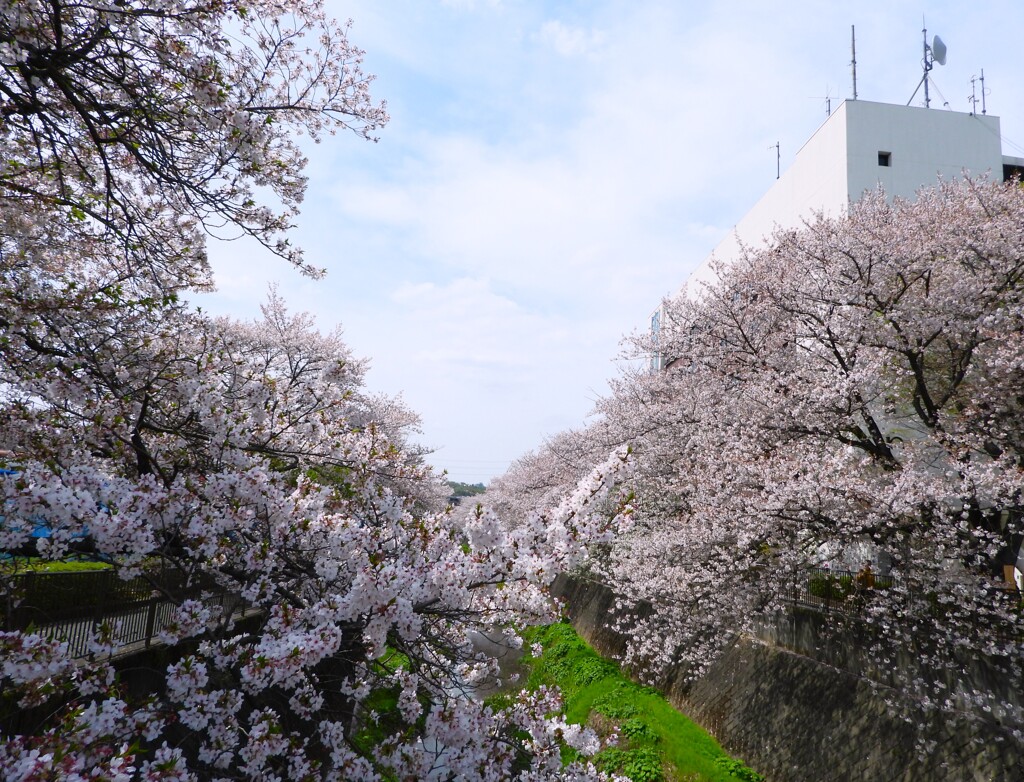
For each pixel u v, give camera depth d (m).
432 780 5.00
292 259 7.16
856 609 10.76
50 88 5.95
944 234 10.88
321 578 5.57
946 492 8.41
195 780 3.77
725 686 13.52
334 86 7.60
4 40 4.73
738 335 13.77
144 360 6.11
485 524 5.09
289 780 4.38
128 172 7.27
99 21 5.27
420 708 5.61
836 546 9.70
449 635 6.84
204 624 4.52
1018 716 7.69
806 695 11.15
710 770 11.02
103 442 5.66
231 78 6.13
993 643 7.78
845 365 10.89
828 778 9.65
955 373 10.87
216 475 4.89
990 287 10.29
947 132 18.39
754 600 10.45
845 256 11.30
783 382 10.98
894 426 13.55
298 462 6.59
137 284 7.17
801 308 11.78
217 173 6.20
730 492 10.43
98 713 3.55
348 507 6.29
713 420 12.22
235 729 4.36
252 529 5.50
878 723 9.45
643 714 13.64
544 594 5.41
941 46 19.66
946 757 8.23
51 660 3.56
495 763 5.12
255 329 20.92
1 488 3.86
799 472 9.77
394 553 5.98
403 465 7.50
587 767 5.63
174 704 4.33
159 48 5.50
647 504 14.82
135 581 7.00
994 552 8.14
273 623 4.67
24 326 5.69
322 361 17.77
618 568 14.80
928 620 8.77
